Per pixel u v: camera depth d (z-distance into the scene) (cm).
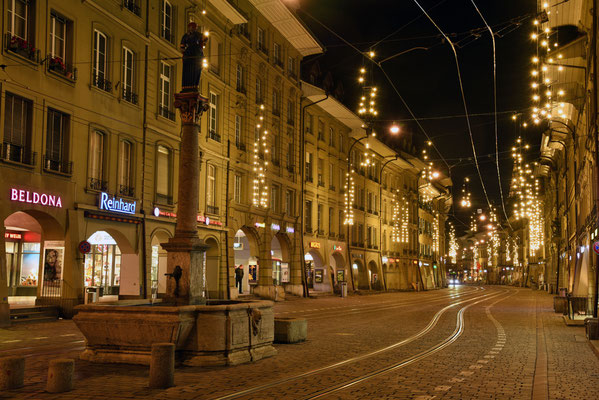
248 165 3566
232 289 3291
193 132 1288
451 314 2788
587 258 2889
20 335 1609
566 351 1416
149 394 845
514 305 3697
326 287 4656
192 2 2986
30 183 2003
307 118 4447
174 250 1240
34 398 815
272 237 3812
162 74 2794
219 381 954
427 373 1067
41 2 2069
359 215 5409
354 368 1120
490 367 1144
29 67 2009
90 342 1145
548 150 5125
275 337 1538
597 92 2066
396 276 6494
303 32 4016
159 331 1080
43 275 2194
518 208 8475
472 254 15075
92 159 2328
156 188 2684
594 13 1922
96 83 2339
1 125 1894
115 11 2430
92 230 2270
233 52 3419
